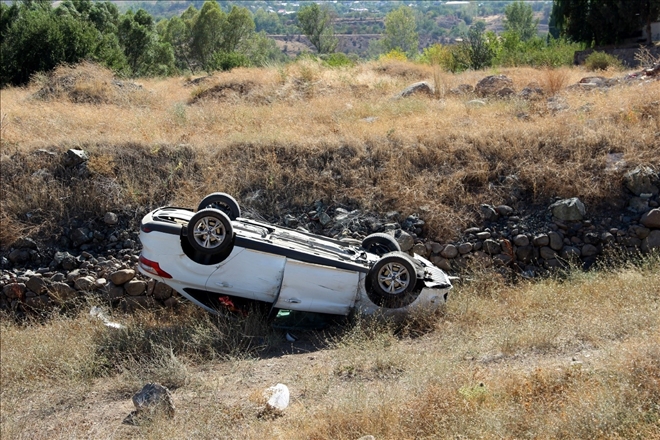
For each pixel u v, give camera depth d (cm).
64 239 988
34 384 692
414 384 571
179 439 514
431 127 1199
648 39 3198
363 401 532
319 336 768
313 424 514
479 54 2642
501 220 995
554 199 1009
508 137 1112
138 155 1109
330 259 753
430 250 959
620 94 1310
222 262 746
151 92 1841
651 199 985
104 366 715
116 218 1005
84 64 1931
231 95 1761
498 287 893
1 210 1013
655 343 561
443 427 474
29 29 2431
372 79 1948
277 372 665
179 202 1033
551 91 1561
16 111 1423
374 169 1080
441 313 782
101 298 895
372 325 737
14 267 956
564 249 953
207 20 6147
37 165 1080
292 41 13700
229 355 704
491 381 546
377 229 988
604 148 1076
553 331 675
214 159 1110
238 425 542
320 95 1755
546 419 464
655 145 1059
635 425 438
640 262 914
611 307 725
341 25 16538
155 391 580
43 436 564
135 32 3912
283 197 1054
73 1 3922
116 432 551
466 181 1052
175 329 778
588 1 3347
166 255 751
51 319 879
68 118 1354
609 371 521
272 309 757
